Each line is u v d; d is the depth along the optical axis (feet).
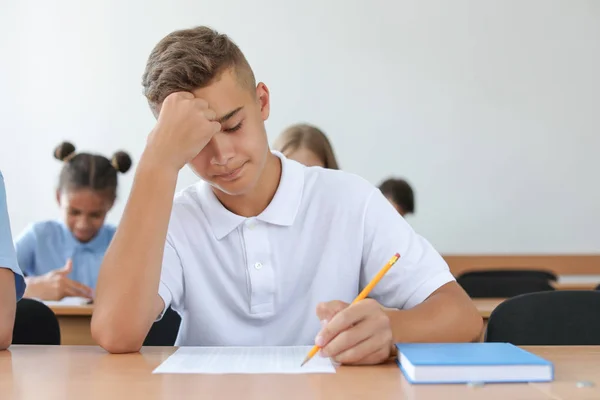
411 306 4.19
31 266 10.61
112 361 3.30
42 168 14.17
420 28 14.57
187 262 4.45
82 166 10.06
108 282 3.64
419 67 14.58
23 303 4.81
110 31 14.33
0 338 3.75
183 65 3.75
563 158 14.75
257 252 4.37
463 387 2.64
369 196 4.56
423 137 14.60
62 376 2.92
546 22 14.71
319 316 3.30
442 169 14.62
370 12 14.52
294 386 2.67
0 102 14.21
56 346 3.89
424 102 14.60
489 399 2.43
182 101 3.73
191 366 3.09
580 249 14.74
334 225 4.48
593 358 3.32
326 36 14.51
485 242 14.64
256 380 2.78
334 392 2.56
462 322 3.71
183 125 3.71
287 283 4.42
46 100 14.24
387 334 3.11
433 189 14.61
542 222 14.73
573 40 14.74
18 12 14.29
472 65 14.64
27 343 4.75
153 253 3.68
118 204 14.06
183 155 3.74
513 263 14.61
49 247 10.58
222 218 4.39
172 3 14.40
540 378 2.72
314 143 7.06
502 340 4.53
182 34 3.98
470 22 14.64
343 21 14.51
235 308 4.44
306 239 4.45
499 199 14.67
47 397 2.53
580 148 14.78
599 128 14.79
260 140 3.85
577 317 4.51
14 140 14.21
